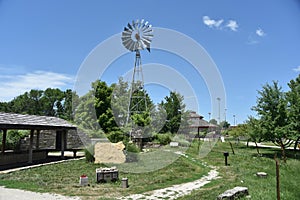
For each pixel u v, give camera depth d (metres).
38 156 22.86
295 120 23.48
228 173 16.45
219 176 15.49
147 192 11.47
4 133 20.61
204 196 10.38
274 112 23.69
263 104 24.34
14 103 67.19
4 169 16.66
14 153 20.36
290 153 28.36
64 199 9.88
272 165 18.95
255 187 11.55
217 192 10.91
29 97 66.00
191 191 11.71
